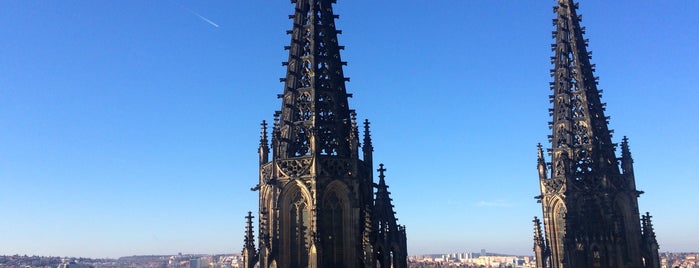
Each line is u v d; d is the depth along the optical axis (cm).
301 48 7175
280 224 6366
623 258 8512
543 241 9200
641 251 8681
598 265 8456
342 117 6975
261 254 6262
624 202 8844
